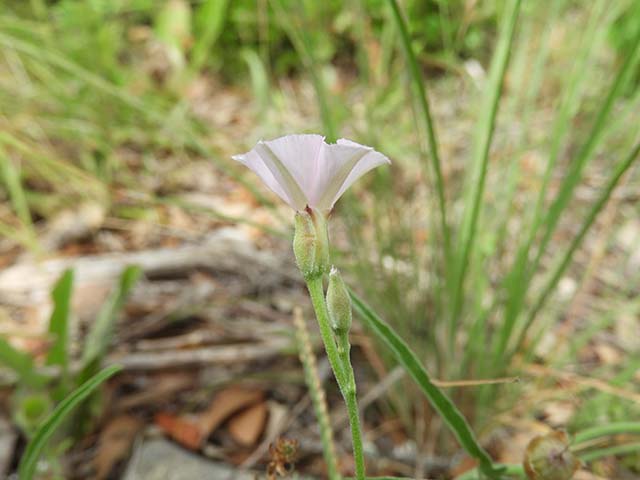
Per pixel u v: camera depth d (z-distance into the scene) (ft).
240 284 0.63
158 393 0.50
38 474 0.43
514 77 0.55
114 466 0.45
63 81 0.83
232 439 0.46
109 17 1.09
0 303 0.60
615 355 0.54
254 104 1.02
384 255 0.51
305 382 0.50
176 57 1.01
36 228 0.72
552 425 0.47
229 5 1.04
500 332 0.44
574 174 0.37
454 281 0.40
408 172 0.65
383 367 0.49
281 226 0.72
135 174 0.81
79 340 0.54
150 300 0.59
